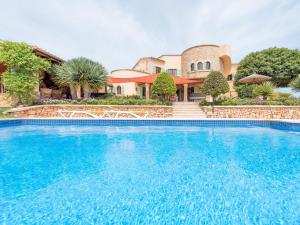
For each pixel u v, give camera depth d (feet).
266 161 20.84
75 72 57.06
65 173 17.37
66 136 35.27
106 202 12.39
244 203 12.21
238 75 90.84
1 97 56.49
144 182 15.42
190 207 11.81
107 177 16.43
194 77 89.56
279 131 39.75
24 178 16.24
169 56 108.27
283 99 53.57
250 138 33.35
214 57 87.04
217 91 53.42
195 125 45.60
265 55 86.33
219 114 52.60
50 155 23.25
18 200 12.63
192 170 18.12
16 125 45.29
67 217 10.85
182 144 29.12
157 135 36.22
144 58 100.27
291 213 11.12
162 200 12.64
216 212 11.26
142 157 22.39
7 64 49.52
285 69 81.46
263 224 10.18
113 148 26.73
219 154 23.62
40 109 51.13
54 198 12.89
